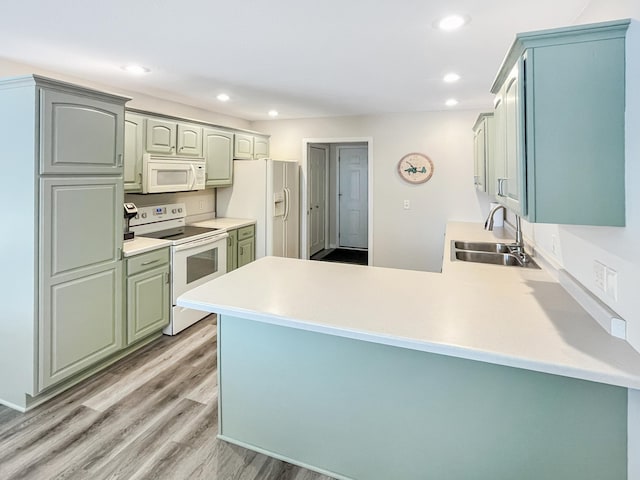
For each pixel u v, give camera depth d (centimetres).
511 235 358
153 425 214
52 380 232
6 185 222
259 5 181
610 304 141
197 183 388
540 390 141
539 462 143
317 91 357
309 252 595
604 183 133
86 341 253
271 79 315
